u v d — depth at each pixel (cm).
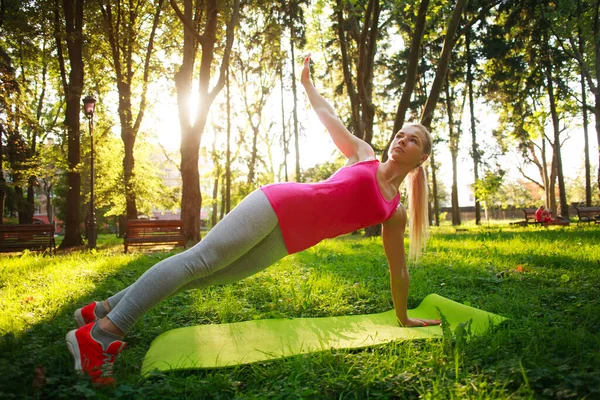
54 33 1517
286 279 563
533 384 226
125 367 274
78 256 991
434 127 3025
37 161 1611
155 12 2044
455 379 238
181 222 1307
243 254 296
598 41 1902
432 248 908
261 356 286
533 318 351
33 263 846
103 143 2314
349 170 315
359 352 297
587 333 296
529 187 6097
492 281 518
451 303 404
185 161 1455
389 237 345
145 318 398
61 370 264
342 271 623
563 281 492
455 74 2803
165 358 288
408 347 293
